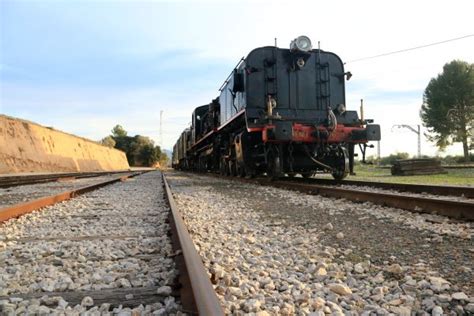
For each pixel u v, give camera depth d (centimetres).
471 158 4066
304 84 1223
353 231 476
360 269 318
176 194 975
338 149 1190
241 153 1290
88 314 229
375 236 444
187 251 304
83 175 2402
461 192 750
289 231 486
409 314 230
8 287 285
